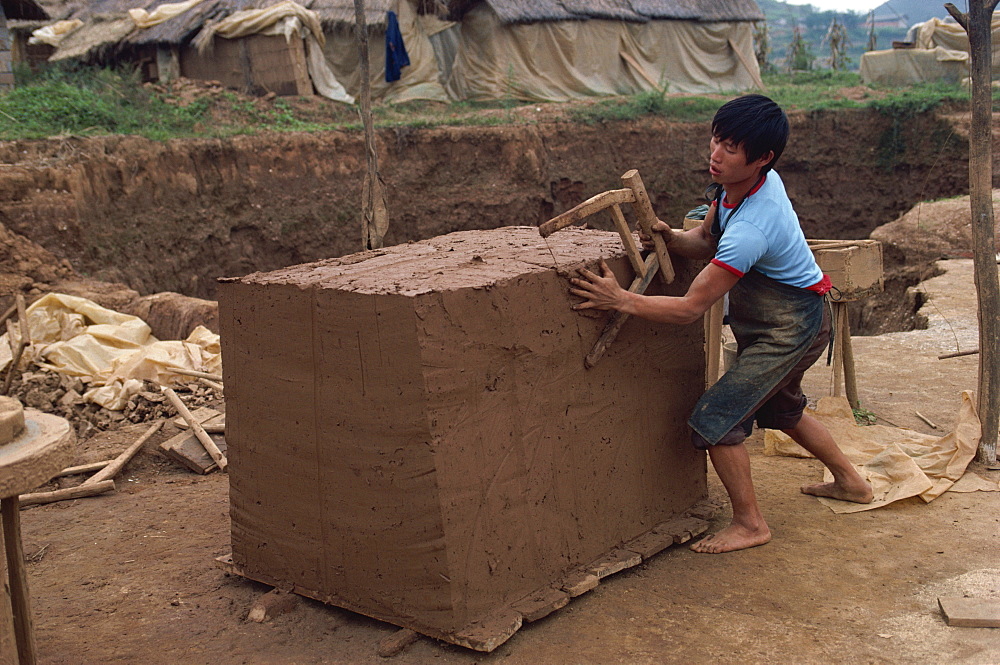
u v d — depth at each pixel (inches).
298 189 738.8
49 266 476.1
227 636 131.0
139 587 150.3
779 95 1080.2
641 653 121.5
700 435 151.5
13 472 89.1
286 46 848.3
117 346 316.5
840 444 197.9
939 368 286.0
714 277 135.6
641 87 1045.2
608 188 903.1
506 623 124.8
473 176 840.9
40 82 771.4
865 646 121.5
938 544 154.1
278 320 132.7
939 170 978.1
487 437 125.4
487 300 123.1
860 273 222.5
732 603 135.6
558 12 975.6
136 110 724.0
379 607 129.4
